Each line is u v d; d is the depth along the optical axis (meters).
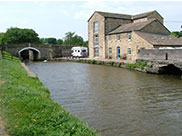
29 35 71.75
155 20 32.72
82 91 13.74
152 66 22.61
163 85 15.59
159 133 7.27
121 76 20.20
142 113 9.33
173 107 10.21
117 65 29.03
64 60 44.81
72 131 5.34
